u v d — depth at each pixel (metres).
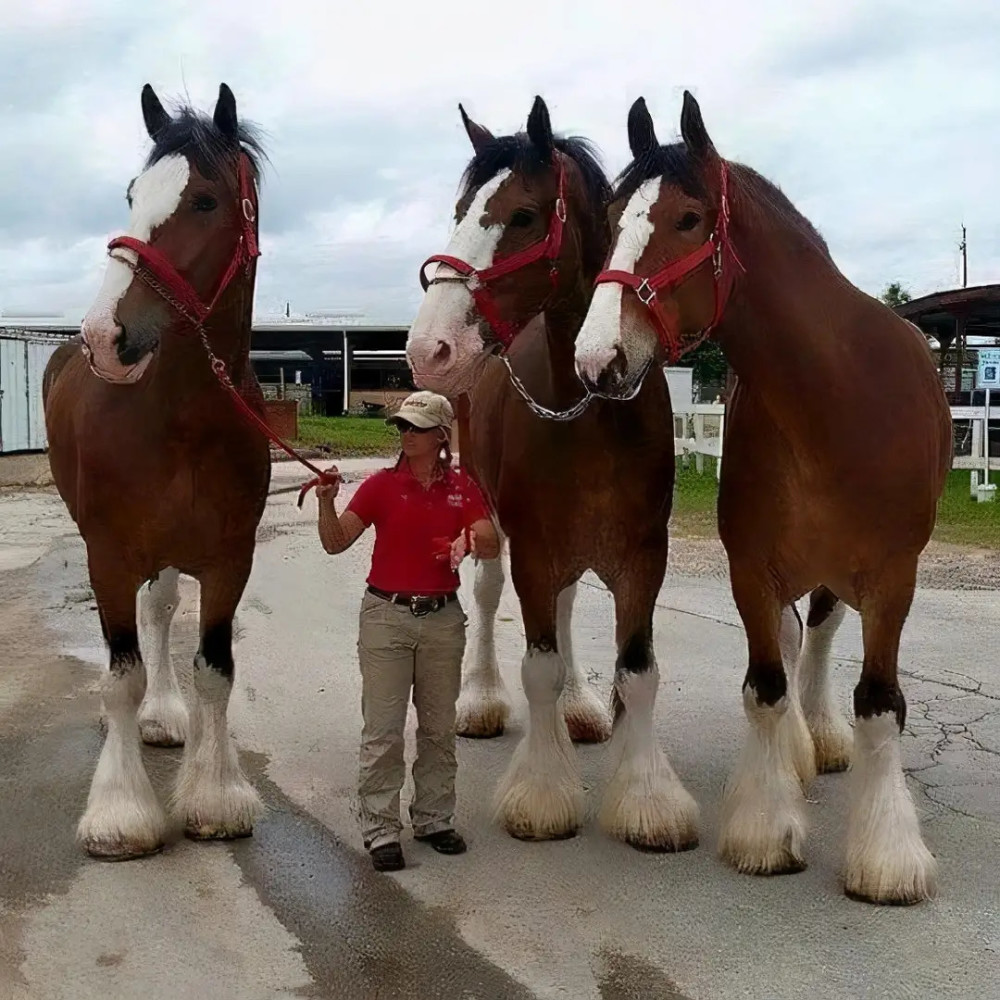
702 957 3.03
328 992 2.86
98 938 3.14
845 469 3.28
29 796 4.23
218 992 2.86
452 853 3.74
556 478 3.81
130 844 3.65
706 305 3.21
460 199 3.68
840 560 3.42
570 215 3.76
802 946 3.08
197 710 3.97
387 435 26.94
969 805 4.10
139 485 3.65
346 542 3.67
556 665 3.99
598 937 3.15
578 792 3.98
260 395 4.04
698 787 4.42
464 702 5.18
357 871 3.60
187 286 3.44
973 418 13.99
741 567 3.58
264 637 6.85
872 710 3.41
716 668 6.18
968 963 2.98
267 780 4.46
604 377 3.02
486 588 5.20
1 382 18.45
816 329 3.26
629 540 3.90
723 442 3.69
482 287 3.53
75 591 8.36
